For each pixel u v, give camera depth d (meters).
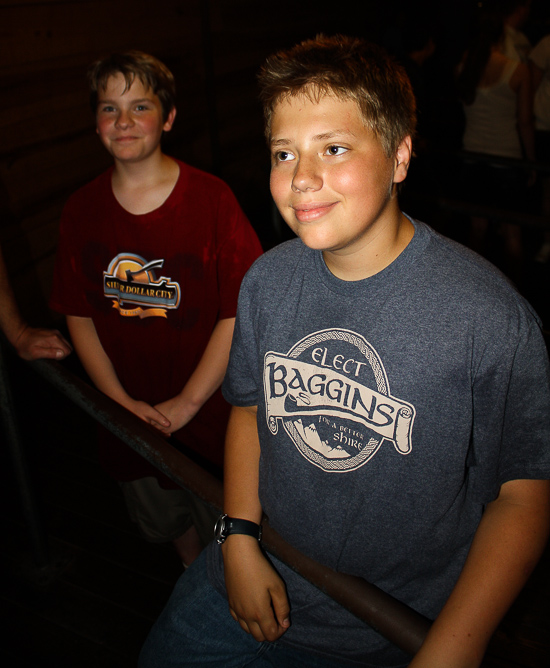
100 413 1.28
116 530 2.23
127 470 1.68
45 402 2.95
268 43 5.21
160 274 1.60
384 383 0.83
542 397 0.81
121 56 1.46
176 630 1.17
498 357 0.77
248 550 1.03
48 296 3.58
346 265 0.84
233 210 1.58
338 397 0.87
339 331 0.86
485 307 0.78
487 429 0.82
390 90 0.76
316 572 0.90
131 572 2.08
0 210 3.15
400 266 0.82
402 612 0.81
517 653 1.78
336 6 6.00
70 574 2.07
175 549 1.96
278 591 1.01
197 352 1.69
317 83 0.73
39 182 3.37
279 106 0.77
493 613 0.78
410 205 4.02
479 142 3.70
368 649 1.02
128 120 1.46
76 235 1.62
